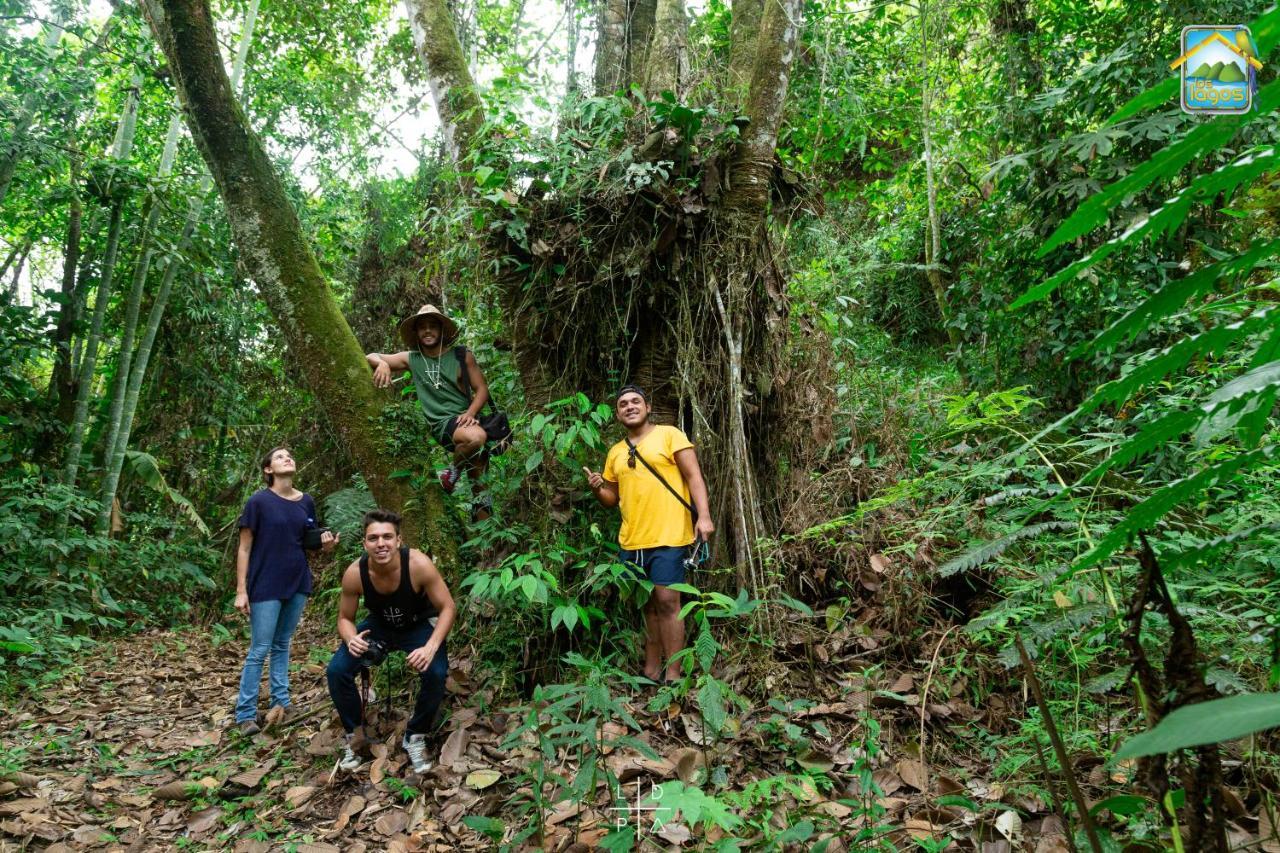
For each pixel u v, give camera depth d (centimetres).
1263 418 86
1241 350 292
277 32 970
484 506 467
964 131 707
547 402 474
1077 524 265
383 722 404
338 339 475
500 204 452
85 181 785
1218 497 306
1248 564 274
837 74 632
